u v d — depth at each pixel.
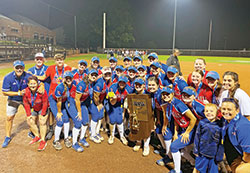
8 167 3.91
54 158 4.28
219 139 3.21
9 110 4.76
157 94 4.21
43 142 4.69
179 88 4.52
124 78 4.66
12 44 34.62
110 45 74.69
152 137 5.52
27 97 4.56
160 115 4.39
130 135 4.53
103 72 4.97
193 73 4.39
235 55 42.22
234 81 3.76
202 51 45.59
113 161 4.23
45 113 4.70
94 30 71.31
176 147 3.74
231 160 4.09
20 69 4.52
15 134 5.36
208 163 3.32
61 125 4.67
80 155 4.43
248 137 3.01
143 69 5.02
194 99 3.72
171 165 4.12
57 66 5.13
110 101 4.75
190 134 3.70
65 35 75.12
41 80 5.24
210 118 3.23
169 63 8.04
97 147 4.84
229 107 3.04
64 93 4.54
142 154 4.57
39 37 58.59
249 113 3.74
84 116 4.77
